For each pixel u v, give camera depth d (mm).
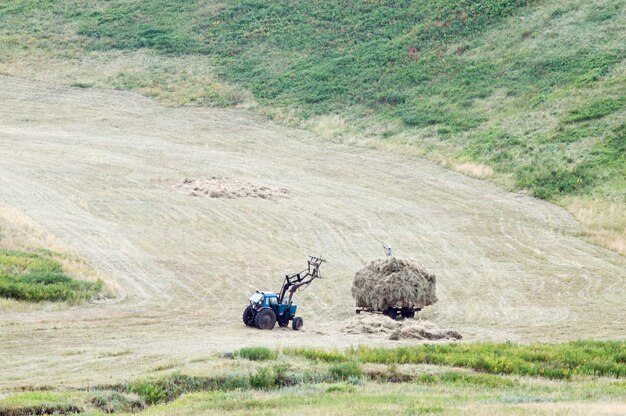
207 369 68500
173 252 132500
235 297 111750
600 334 97812
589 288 123875
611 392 65500
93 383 63594
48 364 73000
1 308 98062
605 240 149750
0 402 56750
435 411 52719
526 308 111625
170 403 59188
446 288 121188
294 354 76500
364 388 64750
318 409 53531
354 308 108312
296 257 135000
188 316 100625
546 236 153125
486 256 140125
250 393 62000
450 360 76188
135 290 112250
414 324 96188
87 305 103875
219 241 140750
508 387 67750
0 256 113938
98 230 139500
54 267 113312
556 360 78375
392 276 101938
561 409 52281
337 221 157125
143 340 85938
